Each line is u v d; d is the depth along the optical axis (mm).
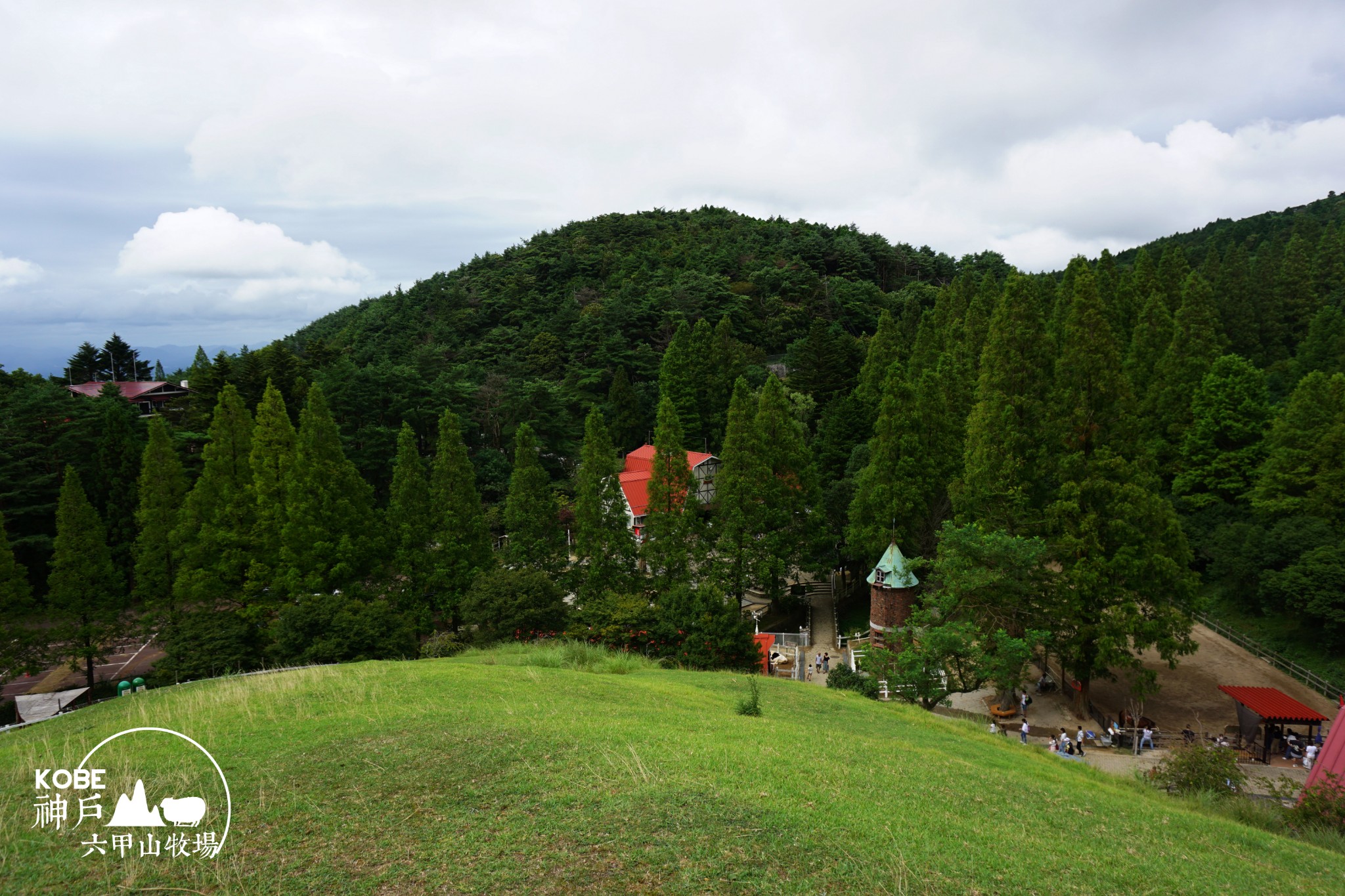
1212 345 60156
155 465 40219
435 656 31625
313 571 38250
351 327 129500
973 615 33625
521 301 125500
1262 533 42969
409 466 41750
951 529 33250
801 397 82438
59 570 37594
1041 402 37094
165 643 31562
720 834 9219
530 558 42594
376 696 16641
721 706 20312
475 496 42969
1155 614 32344
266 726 13773
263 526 38438
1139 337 59156
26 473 50844
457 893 7613
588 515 42969
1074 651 33156
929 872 8984
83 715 17375
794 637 45125
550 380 100250
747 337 115062
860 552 46781
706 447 85438
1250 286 81375
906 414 44562
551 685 20016
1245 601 44875
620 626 33781
